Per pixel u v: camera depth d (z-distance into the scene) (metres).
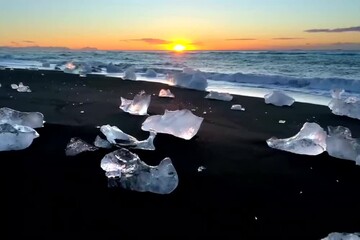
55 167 2.43
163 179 2.16
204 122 4.29
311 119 4.69
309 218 1.90
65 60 20.56
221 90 8.23
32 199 1.95
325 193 2.22
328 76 10.80
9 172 2.32
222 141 3.36
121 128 3.60
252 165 2.69
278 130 3.92
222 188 2.24
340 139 2.95
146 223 1.76
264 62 18.14
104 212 1.85
